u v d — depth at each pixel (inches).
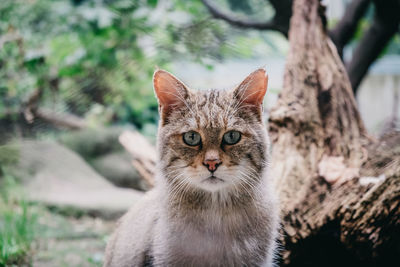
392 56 70.2
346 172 28.6
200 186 24.2
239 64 59.0
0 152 55.1
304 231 28.1
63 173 55.3
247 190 24.6
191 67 59.4
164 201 24.8
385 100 61.5
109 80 54.3
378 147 29.5
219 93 25.4
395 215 26.5
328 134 30.5
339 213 27.3
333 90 31.5
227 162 24.0
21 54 55.1
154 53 48.3
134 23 47.3
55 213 45.9
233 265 24.6
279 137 31.1
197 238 24.5
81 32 49.9
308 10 33.2
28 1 57.1
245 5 59.9
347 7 43.4
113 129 65.5
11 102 62.1
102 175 59.9
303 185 28.9
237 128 24.4
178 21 45.9
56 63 56.3
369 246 27.4
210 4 45.4
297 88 31.7
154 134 68.6
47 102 62.1
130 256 25.9
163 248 24.5
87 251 36.4
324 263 29.0
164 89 25.1
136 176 59.4
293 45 32.9
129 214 28.3
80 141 63.2
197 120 24.3
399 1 40.9
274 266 27.3
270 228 25.2
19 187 50.3
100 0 48.4
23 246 35.6
